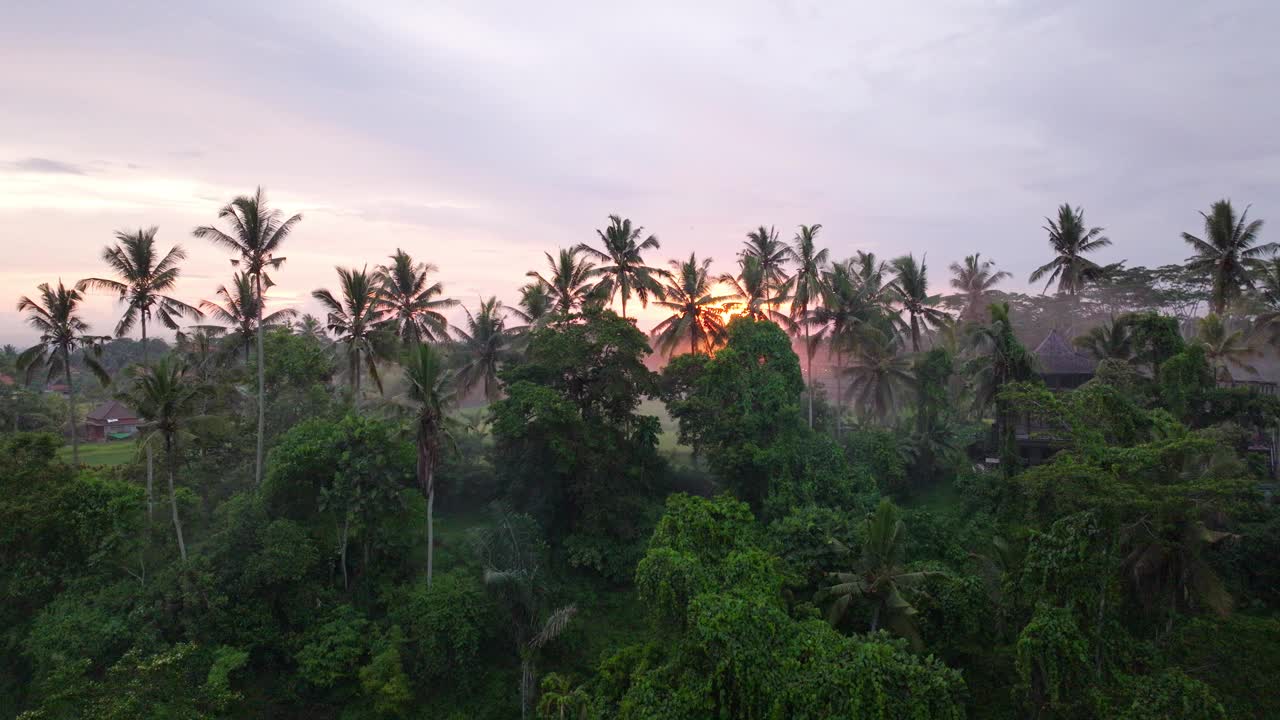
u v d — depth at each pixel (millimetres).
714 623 18719
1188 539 20312
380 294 44281
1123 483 19594
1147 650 20500
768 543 29375
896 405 53781
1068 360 44500
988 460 43344
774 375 39188
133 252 36062
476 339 52125
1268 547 26391
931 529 32188
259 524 28297
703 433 39344
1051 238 50281
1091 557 19969
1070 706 19094
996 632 24656
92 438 64062
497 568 27922
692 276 47188
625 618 32094
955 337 56875
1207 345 45562
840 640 20266
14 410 49656
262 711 25969
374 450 30625
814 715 18031
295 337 40969
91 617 24375
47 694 22469
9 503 25297
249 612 27047
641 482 38906
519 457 37562
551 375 37844
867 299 51094
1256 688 18438
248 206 33469
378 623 28641
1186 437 21000
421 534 35219
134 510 27516
